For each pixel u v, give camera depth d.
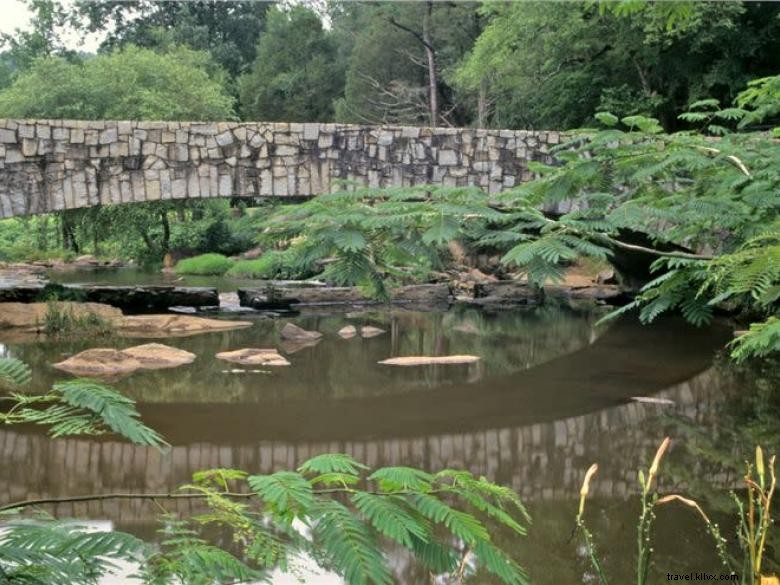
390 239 3.04
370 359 12.95
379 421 9.30
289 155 14.94
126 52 33.59
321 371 11.93
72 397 1.55
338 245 2.88
